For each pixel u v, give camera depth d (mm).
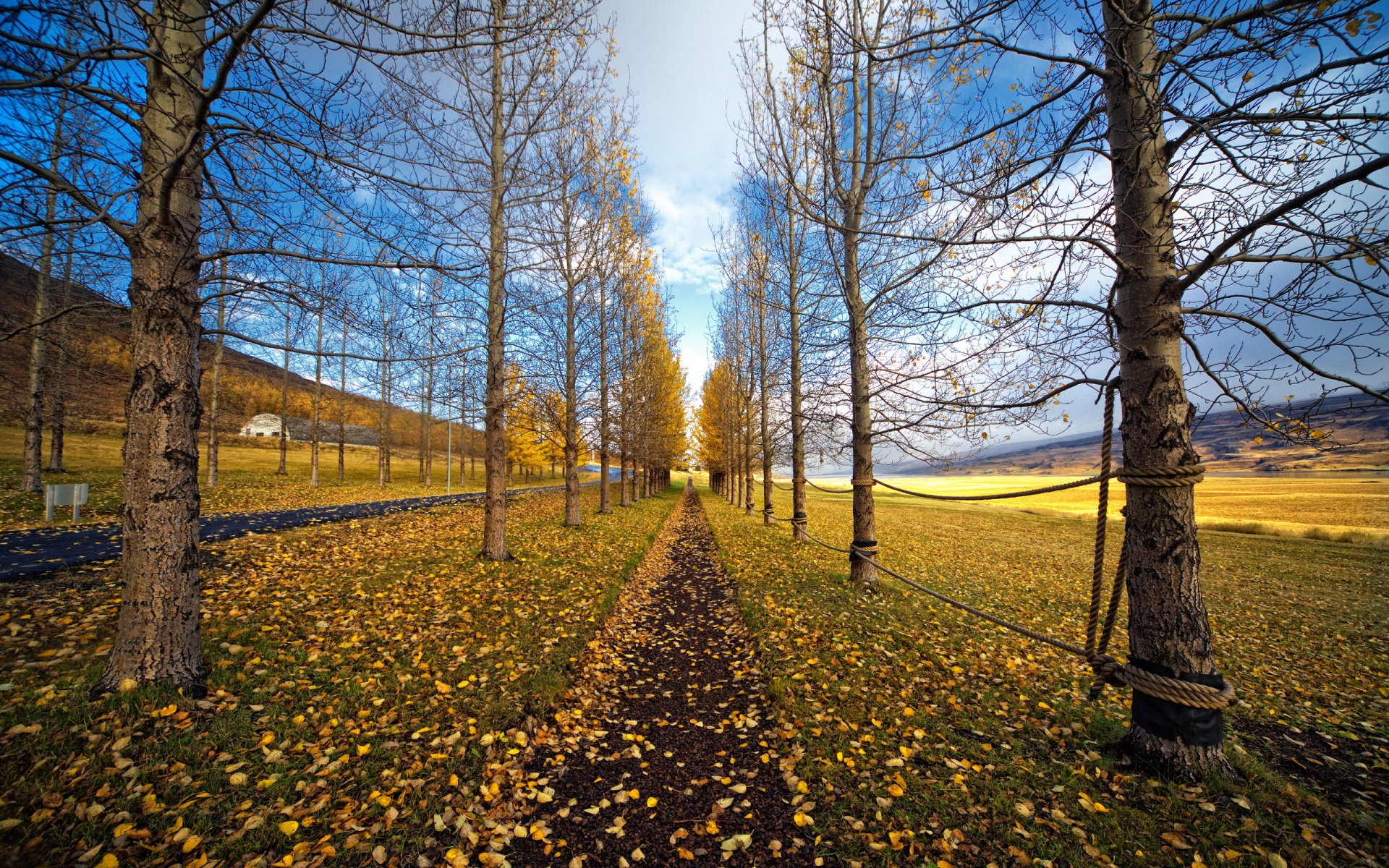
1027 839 2482
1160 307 2867
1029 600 8094
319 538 9477
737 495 24594
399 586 6277
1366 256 2334
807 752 3371
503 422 8227
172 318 3369
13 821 2242
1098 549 3082
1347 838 2391
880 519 23219
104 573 6301
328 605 5434
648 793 3154
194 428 3543
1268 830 2438
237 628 4559
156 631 3330
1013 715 3727
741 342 19984
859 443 7230
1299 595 9852
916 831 2600
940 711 3801
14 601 5012
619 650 5652
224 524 10898
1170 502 2822
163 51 3309
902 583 7906
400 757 3111
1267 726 3744
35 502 11367
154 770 2691
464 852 2535
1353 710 4176
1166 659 2816
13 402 12617
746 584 7816
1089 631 3102
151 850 2244
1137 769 2916
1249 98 2436
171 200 3348
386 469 27156
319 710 3471
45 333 5383
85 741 2805
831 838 2641
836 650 4969
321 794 2740
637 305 17125
